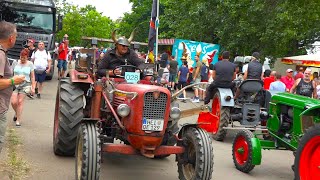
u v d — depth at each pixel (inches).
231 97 366.0
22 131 335.9
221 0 807.7
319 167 211.9
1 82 172.7
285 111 275.6
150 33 548.4
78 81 253.6
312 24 747.4
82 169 192.4
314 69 804.6
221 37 820.0
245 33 764.6
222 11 823.7
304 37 768.9
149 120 207.2
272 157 337.4
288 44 797.2
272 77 508.7
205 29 879.7
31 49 565.3
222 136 373.1
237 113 374.6
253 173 280.1
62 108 255.0
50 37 723.4
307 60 730.2
